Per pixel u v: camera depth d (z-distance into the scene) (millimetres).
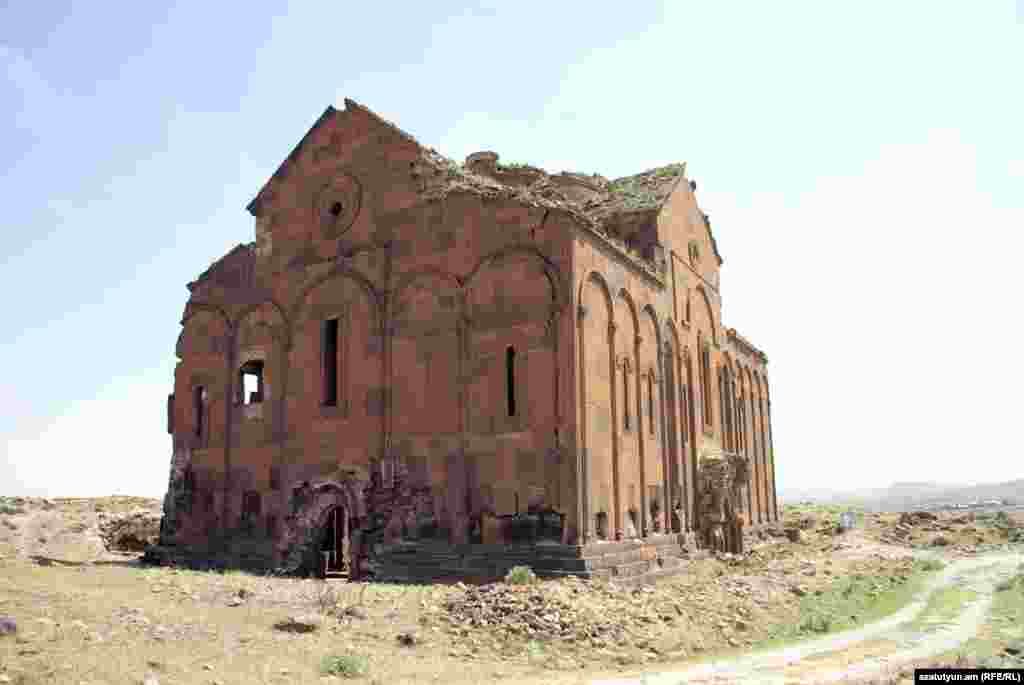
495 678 11266
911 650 14023
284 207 27422
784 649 14250
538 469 20125
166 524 27453
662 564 23047
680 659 13219
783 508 61250
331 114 26922
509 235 21875
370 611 14164
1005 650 13609
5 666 8797
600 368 21688
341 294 25156
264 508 25453
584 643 13328
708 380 31438
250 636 11812
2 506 35812
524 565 19547
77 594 13047
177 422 28297
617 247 23359
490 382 21422
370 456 23250
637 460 23359
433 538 21453
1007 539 38938
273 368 26391
